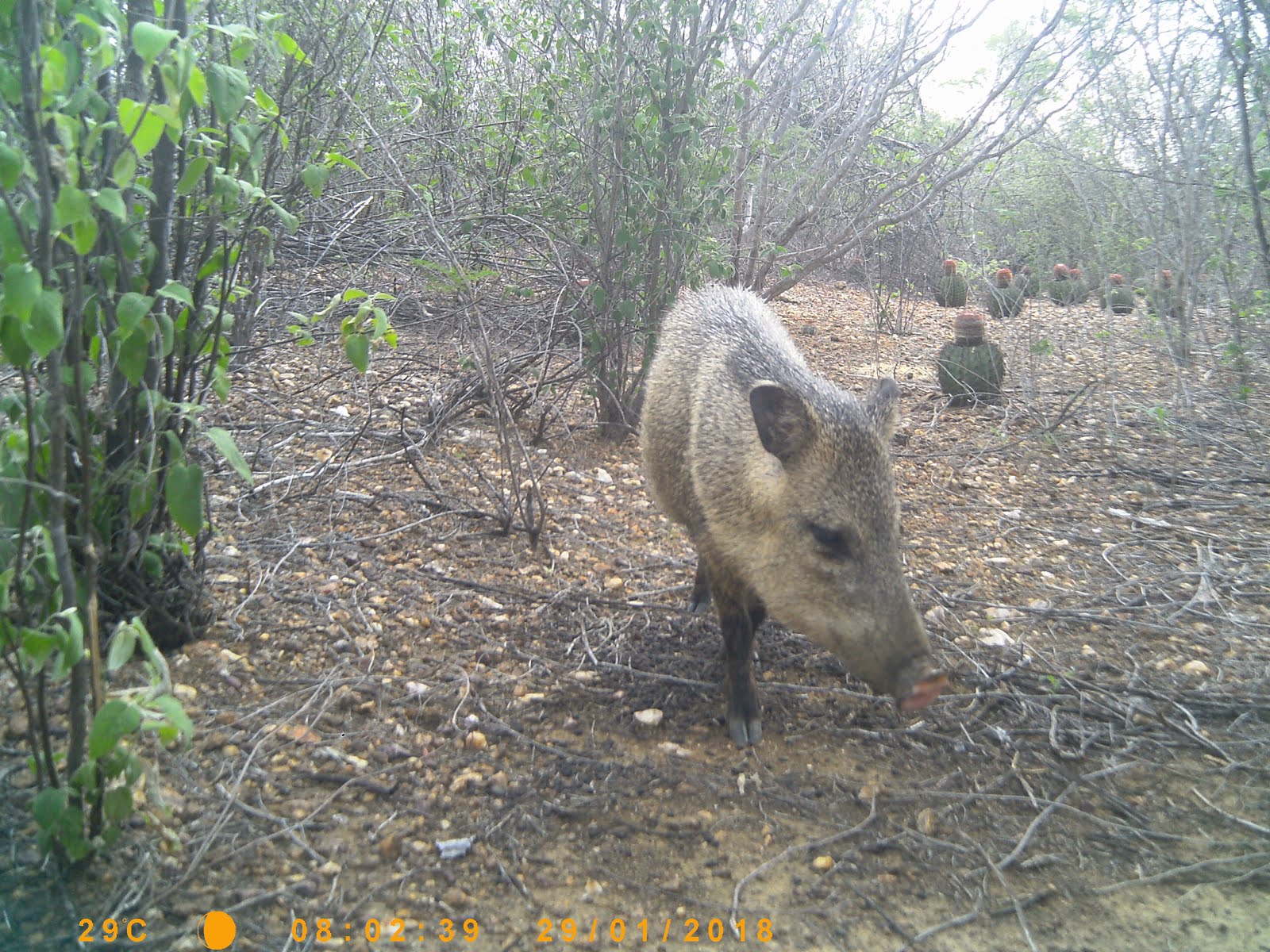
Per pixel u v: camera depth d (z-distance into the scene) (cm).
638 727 331
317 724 309
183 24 274
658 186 580
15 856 239
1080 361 916
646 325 621
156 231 291
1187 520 542
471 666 356
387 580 414
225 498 473
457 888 250
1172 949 245
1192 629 415
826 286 1367
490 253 693
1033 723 344
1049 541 514
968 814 296
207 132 295
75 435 265
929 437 691
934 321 1140
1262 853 277
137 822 254
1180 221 774
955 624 417
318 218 763
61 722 282
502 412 527
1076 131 859
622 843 273
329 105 568
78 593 232
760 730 331
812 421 280
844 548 278
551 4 638
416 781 289
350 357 315
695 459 322
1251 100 717
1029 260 1030
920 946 243
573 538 479
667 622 407
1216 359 823
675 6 577
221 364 312
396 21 690
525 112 702
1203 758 327
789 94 828
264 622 366
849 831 284
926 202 792
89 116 241
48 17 220
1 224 193
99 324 262
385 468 539
